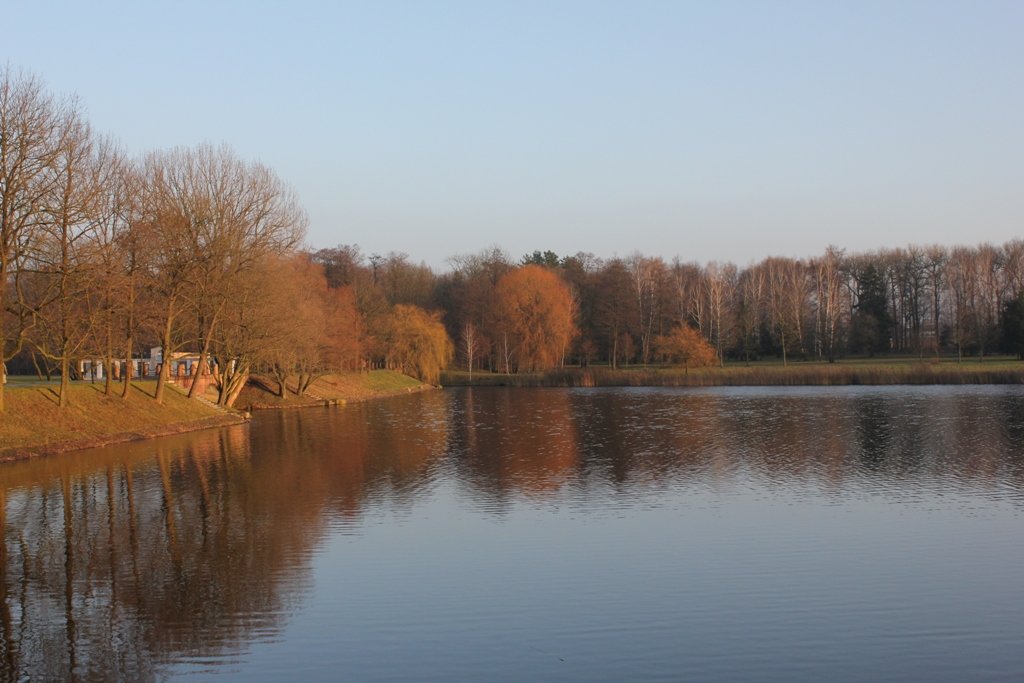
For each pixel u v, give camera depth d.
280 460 36.34
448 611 16.28
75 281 37.97
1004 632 15.05
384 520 24.28
